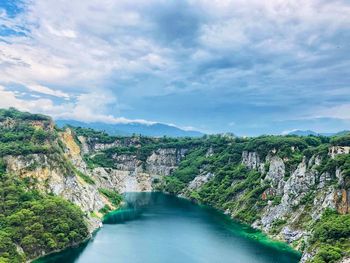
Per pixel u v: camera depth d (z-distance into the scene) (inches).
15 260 7554.1
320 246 7578.7
